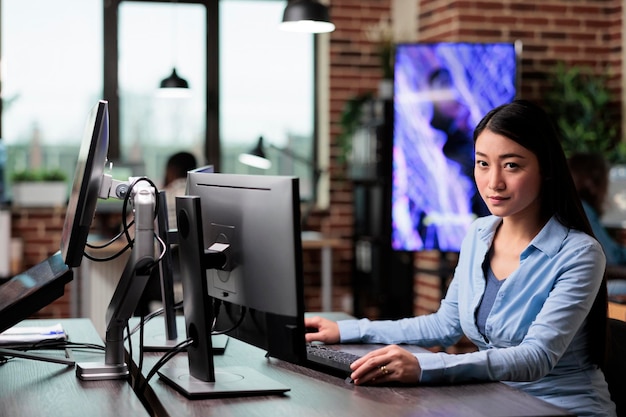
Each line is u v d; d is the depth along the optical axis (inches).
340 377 77.1
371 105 225.5
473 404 66.8
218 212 76.9
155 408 71.5
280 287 69.7
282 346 70.0
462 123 196.4
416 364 72.7
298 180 68.7
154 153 255.4
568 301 77.5
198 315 73.3
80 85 250.8
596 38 220.7
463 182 196.5
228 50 258.2
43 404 68.4
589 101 211.0
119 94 252.7
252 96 260.4
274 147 247.3
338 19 257.4
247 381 73.5
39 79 248.5
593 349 81.4
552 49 217.8
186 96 226.5
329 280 229.8
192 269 73.2
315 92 263.0
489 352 74.3
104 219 235.1
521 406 66.2
